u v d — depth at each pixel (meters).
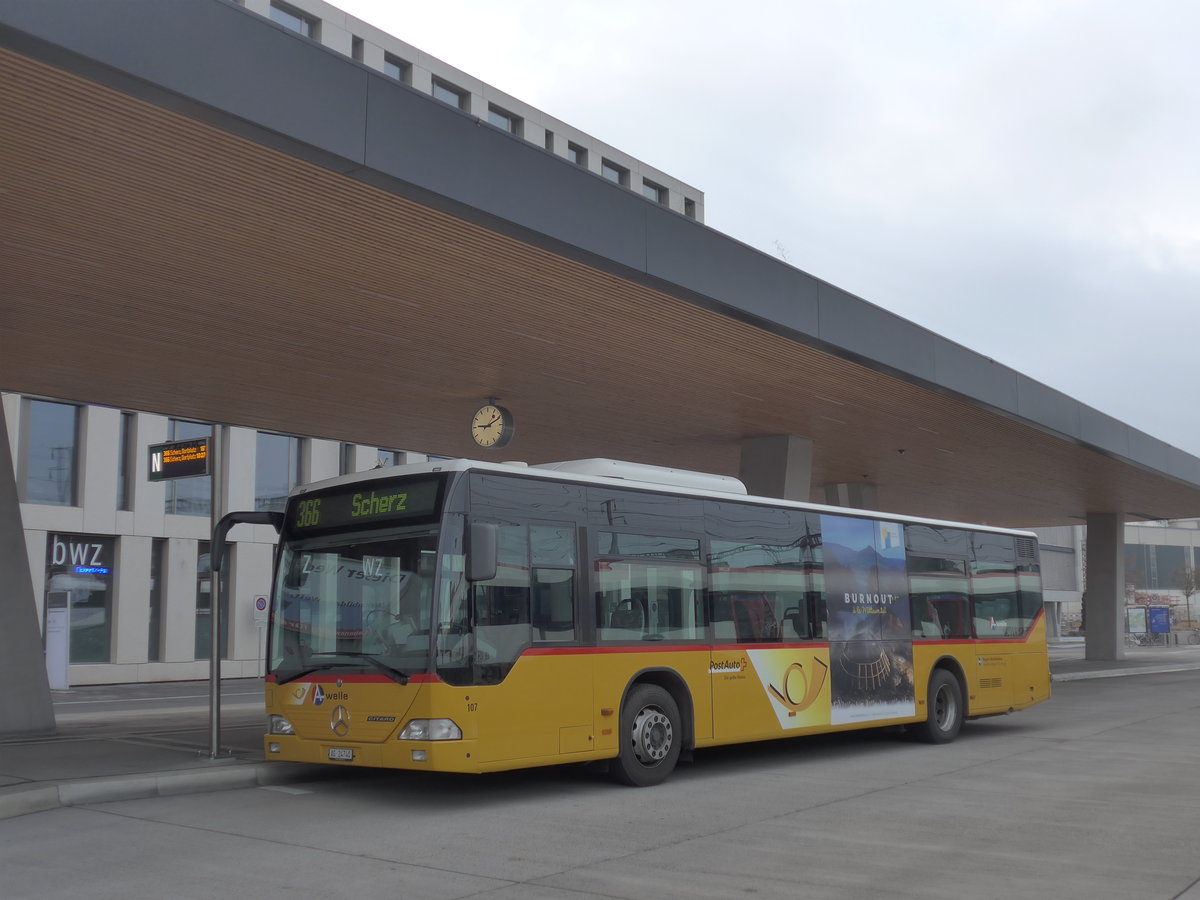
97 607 34.50
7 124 8.84
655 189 51.06
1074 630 90.31
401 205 10.65
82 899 6.52
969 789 10.73
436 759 9.24
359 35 38.62
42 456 33.53
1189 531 104.50
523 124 44.53
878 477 29.44
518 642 10.01
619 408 19.83
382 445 23.38
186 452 12.29
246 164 9.69
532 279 12.83
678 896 6.53
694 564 12.03
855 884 6.81
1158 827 8.64
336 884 6.86
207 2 8.70
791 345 15.95
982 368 19.89
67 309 13.48
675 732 11.44
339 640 10.22
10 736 14.64
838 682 13.63
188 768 11.13
